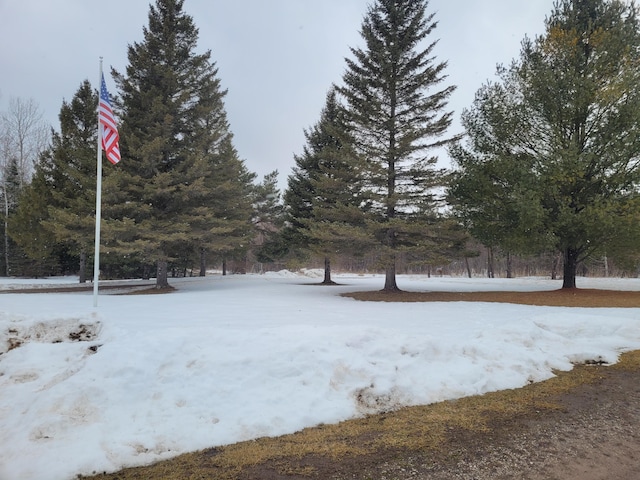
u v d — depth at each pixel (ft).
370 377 18.08
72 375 16.96
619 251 56.65
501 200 57.00
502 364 21.20
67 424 13.58
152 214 64.95
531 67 58.59
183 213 66.85
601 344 26.00
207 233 65.98
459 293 58.80
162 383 16.67
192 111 68.49
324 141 84.48
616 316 35.19
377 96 59.93
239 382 17.06
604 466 11.96
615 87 51.31
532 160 56.70
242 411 15.34
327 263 86.28
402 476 11.39
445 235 56.44
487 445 13.41
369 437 14.07
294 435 14.25
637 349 26.16
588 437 14.03
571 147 50.65
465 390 18.42
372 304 45.65
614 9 58.23
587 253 62.13
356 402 16.74
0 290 66.44
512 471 11.65
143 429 13.87
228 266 161.58
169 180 60.95
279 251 102.63
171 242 64.90
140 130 64.80
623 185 52.65
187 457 12.63
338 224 56.18
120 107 67.31
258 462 12.30
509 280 100.32
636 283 80.38
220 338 20.57
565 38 56.24
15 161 107.45
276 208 107.34
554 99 54.90
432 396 17.78
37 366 19.29
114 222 56.80
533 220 50.34
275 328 22.82
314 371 17.99
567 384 19.83
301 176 85.97
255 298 49.98
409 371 19.19
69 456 11.96
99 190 36.24
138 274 114.93
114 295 53.93
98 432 13.37
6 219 90.74
